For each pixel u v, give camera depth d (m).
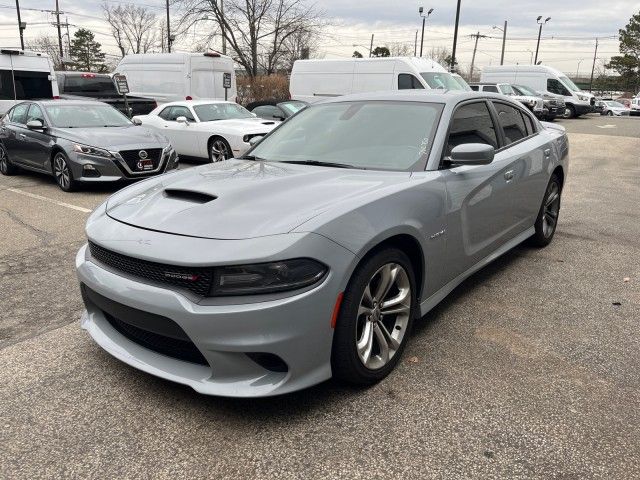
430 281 3.29
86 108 9.59
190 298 2.44
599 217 6.88
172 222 2.69
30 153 9.24
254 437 2.50
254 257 2.37
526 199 4.64
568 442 2.45
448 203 3.32
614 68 64.75
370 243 2.67
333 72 17.27
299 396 2.81
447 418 2.62
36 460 2.36
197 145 11.48
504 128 4.45
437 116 3.69
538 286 4.39
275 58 32.28
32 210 7.17
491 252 4.16
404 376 3.01
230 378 2.48
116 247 2.64
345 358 2.68
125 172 8.30
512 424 2.58
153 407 2.73
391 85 16.00
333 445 2.44
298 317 2.43
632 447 2.42
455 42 25.36
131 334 2.85
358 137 3.77
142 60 17.89
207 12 29.98
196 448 2.43
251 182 3.12
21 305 4.02
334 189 2.96
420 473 2.27
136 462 2.34
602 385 2.92
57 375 3.03
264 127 10.93
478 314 3.84
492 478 2.23
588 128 21.67
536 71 27.34
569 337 3.49
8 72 14.77
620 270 4.79
